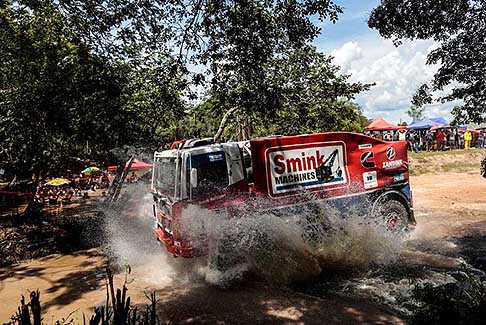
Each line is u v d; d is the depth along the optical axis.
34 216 11.98
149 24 7.76
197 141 7.85
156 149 13.69
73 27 8.71
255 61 7.56
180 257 7.25
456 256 7.65
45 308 6.04
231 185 7.21
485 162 14.52
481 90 7.25
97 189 22.47
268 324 5.14
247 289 6.43
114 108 10.72
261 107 8.69
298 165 7.77
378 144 8.60
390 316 5.22
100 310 3.15
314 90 14.72
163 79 9.50
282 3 7.00
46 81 10.12
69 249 9.48
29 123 10.23
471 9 6.72
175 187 7.04
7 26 9.32
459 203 12.88
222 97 8.46
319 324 5.09
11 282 7.36
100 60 9.87
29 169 11.98
